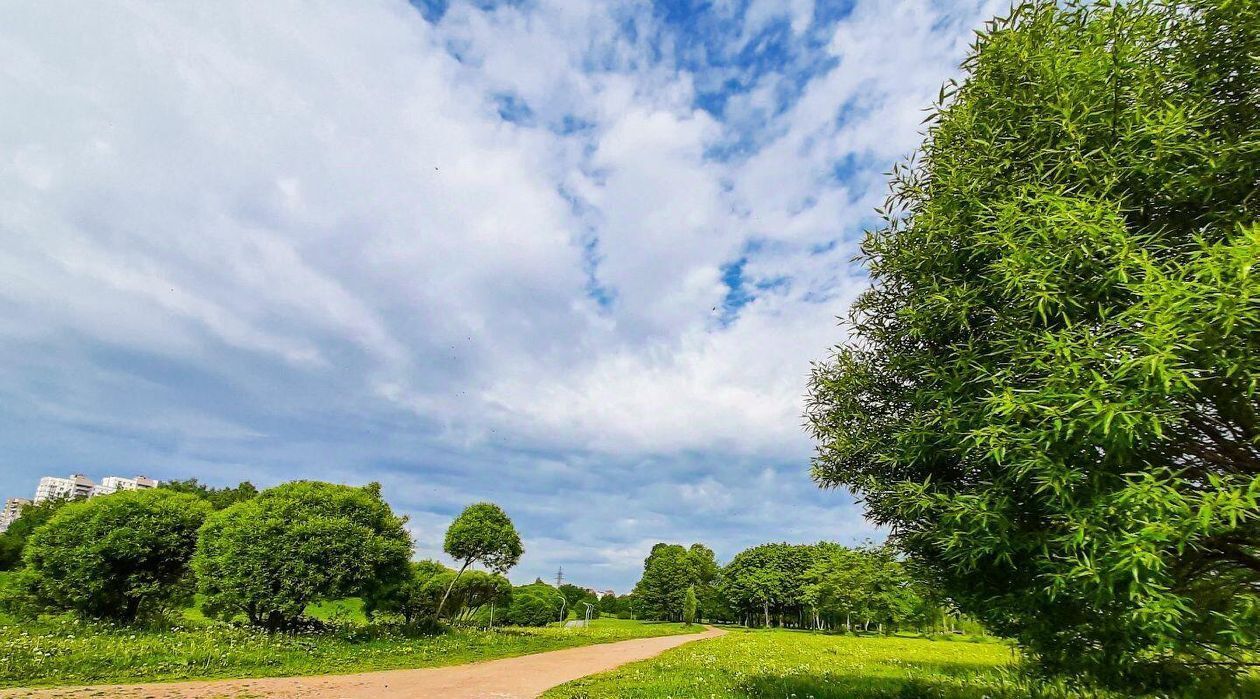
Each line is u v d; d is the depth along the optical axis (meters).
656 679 14.12
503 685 13.12
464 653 20.59
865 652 23.98
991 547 6.45
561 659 20.45
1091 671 7.46
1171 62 6.65
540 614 55.34
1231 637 6.05
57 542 18.94
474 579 35.56
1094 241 5.69
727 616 95.81
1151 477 5.07
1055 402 5.57
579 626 60.53
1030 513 6.52
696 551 108.25
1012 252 6.26
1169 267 5.64
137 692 10.27
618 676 15.00
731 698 10.69
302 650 17.02
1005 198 6.96
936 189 8.03
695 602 77.50
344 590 20.42
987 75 7.54
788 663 18.27
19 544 43.78
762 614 88.69
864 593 49.28
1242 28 6.21
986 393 6.83
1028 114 7.19
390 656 18.06
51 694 9.66
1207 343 4.99
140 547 19.38
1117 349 5.21
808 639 37.84
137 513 20.28
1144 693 7.43
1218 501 4.85
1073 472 5.48
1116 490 5.50
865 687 11.66
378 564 21.73
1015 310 6.65
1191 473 6.08
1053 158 6.86
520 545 33.41
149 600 20.45
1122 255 5.50
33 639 13.55
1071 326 5.81
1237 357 4.95
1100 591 5.53
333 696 10.95
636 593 110.31
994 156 7.27
